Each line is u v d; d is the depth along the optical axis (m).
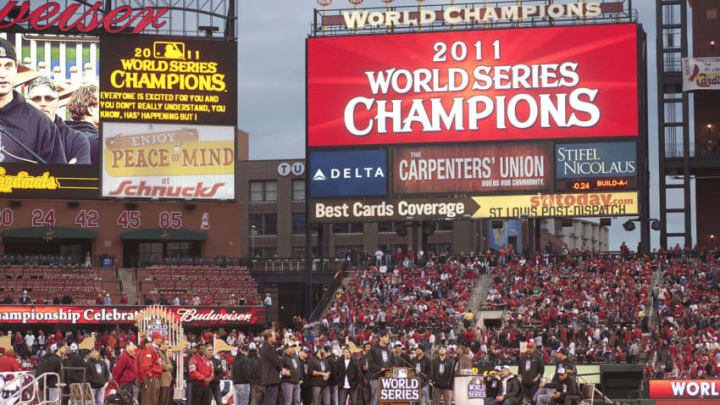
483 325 116.56
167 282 129.75
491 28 122.06
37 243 137.12
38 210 130.75
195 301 123.69
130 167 132.25
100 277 128.62
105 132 131.62
